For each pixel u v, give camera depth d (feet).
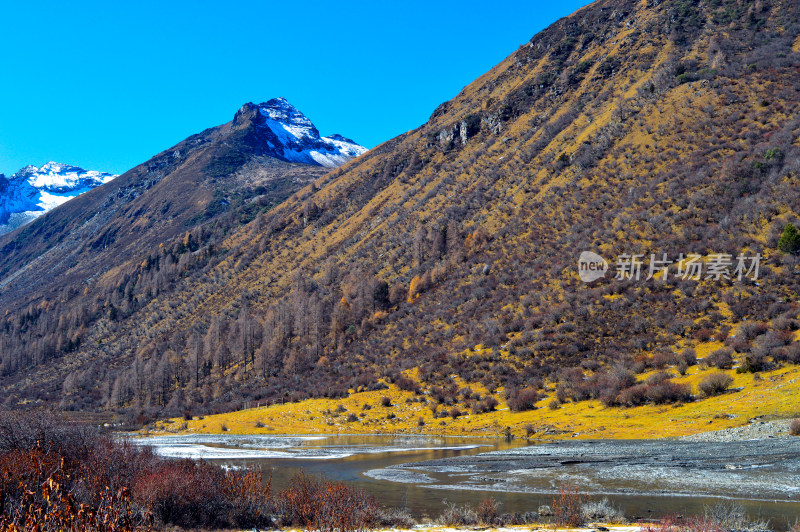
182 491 60.85
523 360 211.82
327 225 555.28
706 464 88.48
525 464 102.78
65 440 69.41
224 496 63.72
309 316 351.46
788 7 388.16
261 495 67.26
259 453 140.97
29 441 66.33
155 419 272.72
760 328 167.63
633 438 126.82
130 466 67.10
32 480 44.24
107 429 235.61
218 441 178.81
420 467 106.93
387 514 61.72
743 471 80.94
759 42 362.53
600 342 203.41
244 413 238.68
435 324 277.03
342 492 63.57
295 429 204.74
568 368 194.18
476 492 79.00
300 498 64.28
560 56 530.27
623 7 523.29
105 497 33.65
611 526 52.29
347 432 194.18
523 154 402.11
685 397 148.97
